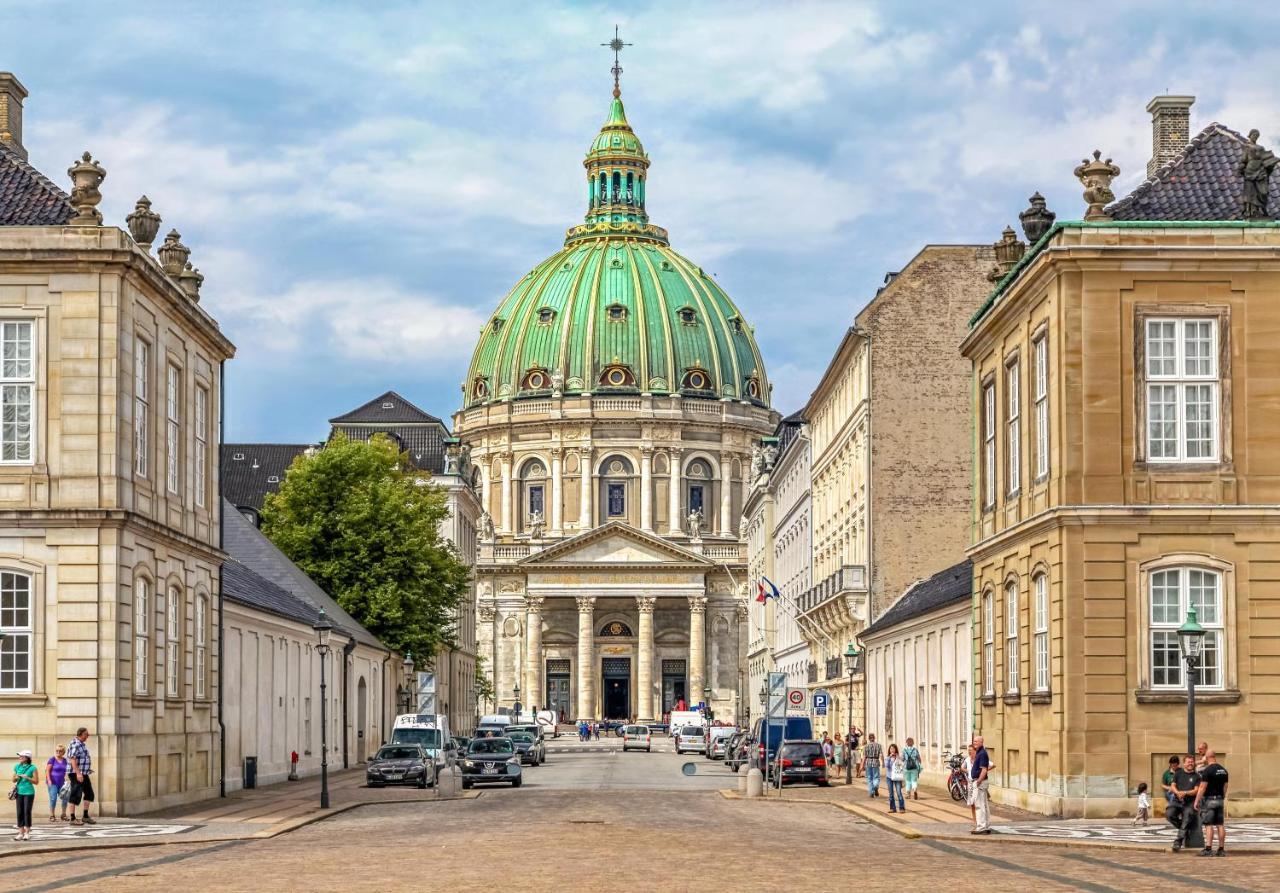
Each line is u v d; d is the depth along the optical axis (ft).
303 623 224.74
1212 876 90.79
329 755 250.37
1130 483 133.28
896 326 249.55
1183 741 131.64
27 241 140.36
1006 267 168.25
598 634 632.38
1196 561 132.46
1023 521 142.61
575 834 121.49
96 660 137.69
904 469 247.70
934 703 195.31
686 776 248.32
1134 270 134.00
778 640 408.46
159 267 151.64
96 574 138.31
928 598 203.31
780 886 85.46
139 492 147.02
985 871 93.81
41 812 136.87
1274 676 132.05
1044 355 141.69
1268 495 133.18
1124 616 132.26
